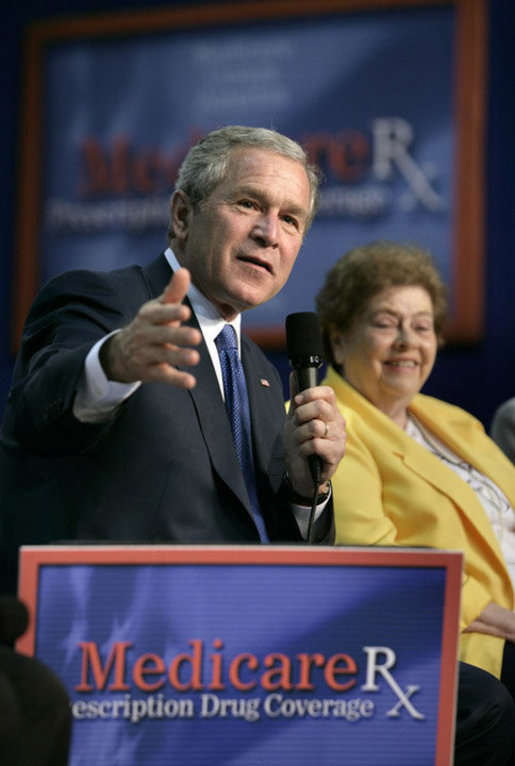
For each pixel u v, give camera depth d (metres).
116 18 8.31
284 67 8.02
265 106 8.02
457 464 4.83
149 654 2.22
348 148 7.84
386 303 4.83
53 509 3.00
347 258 5.00
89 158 8.27
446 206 7.65
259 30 8.09
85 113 8.32
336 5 7.96
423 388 7.57
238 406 3.38
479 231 7.58
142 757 2.20
